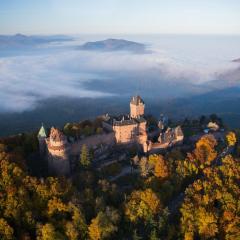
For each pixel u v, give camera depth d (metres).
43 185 154.38
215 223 155.12
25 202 148.12
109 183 173.75
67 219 149.50
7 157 165.12
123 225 154.12
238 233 149.75
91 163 195.12
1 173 156.00
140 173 189.12
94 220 141.00
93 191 167.00
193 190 174.25
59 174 182.62
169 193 176.25
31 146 198.12
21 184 154.25
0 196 147.12
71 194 159.50
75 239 139.62
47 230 136.12
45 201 152.62
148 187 174.50
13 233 140.50
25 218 144.00
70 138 197.38
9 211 143.25
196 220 157.25
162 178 182.12
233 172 187.38
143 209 155.38
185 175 190.75
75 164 192.38
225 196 167.50
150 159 190.62
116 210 150.88
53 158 180.75
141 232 152.75
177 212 169.88
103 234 141.75
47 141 185.62
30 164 186.12
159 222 153.75
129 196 163.62
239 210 163.25
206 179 185.50
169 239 152.38
